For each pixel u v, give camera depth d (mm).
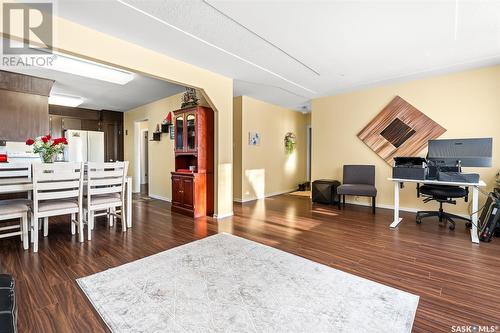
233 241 2875
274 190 6383
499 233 3045
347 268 2199
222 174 4043
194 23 2443
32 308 1604
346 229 3371
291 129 6961
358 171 4762
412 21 2398
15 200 2902
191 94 4426
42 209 2588
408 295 1771
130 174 6918
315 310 1596
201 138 4145
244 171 5496
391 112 4520
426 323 1479
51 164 2592
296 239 2959
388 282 1957
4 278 1212
